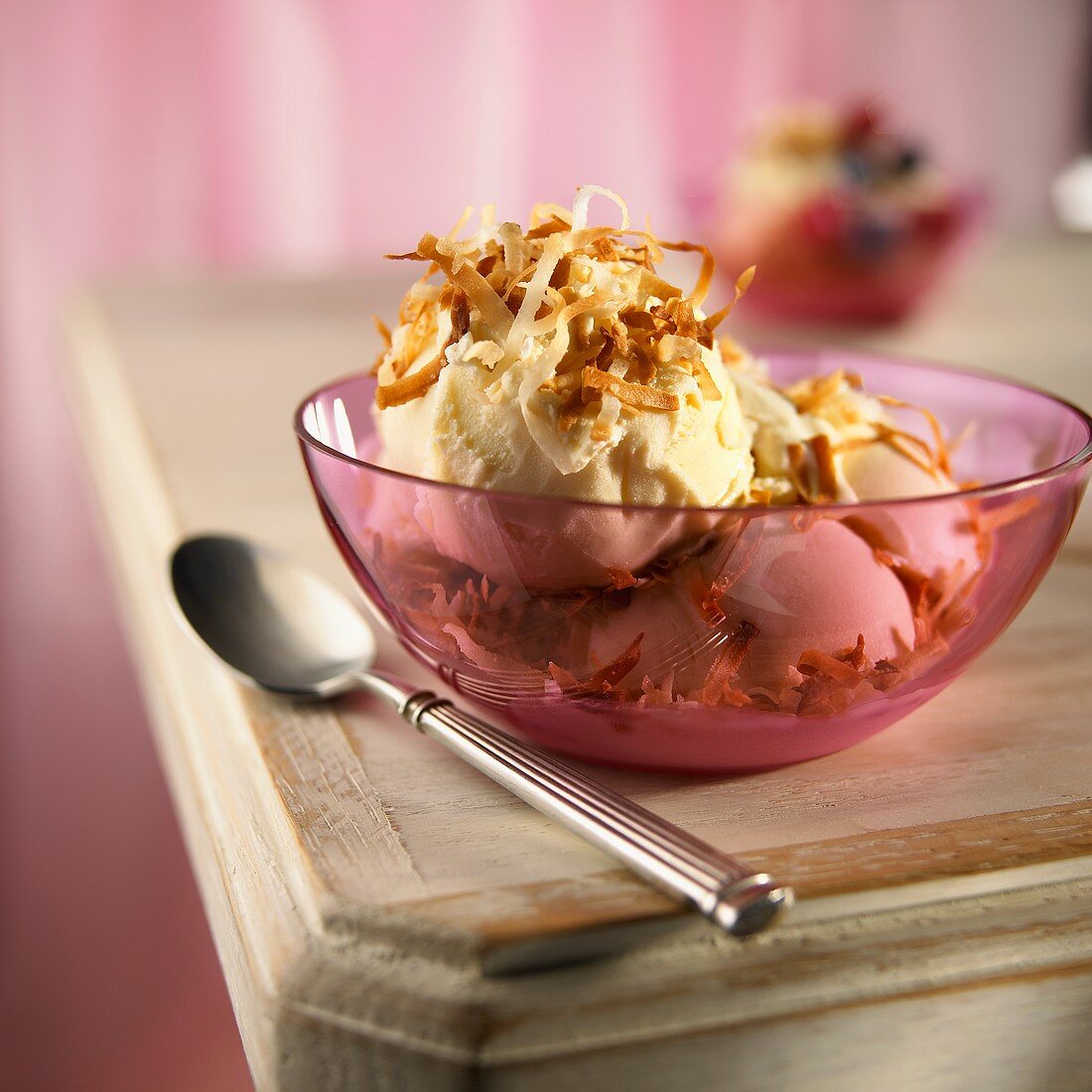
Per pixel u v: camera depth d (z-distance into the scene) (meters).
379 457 0.46
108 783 1.25
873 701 0.41
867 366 0.50
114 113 1.16
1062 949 0.40
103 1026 1.27
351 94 1.23
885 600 0.41
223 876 0.42
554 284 0.42
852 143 0.81
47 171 1.15
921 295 0.80
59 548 1.21
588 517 0.39
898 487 0.45
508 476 0.41
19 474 1.19
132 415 0.65
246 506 0.56
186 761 0.47
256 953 0.39
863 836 0.40
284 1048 0.38
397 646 0.48
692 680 0.40
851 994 0.39
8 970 1.25
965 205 0.78
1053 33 1.49
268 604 0.48
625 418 0.41
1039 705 0.45
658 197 1.38
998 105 1.51
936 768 0.43
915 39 1.44
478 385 0.42
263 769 0.43
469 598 0.41
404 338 0.44
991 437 0.47
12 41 1.11
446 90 1.26
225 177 1.21
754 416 0.45
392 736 0.44
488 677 0.42
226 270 1.01
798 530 0.40
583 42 1.30
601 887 0.39
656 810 0.41
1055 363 0.73
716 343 0.45
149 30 1.15
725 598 0.40
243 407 0.66
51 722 1.23
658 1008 0.38
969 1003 0.39
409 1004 0.37
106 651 1.23
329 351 0.75
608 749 0.42
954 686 0.46
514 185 1.32
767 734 0.41
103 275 1.19
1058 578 0.52
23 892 1.25
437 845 0.40
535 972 0.38
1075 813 0.41
